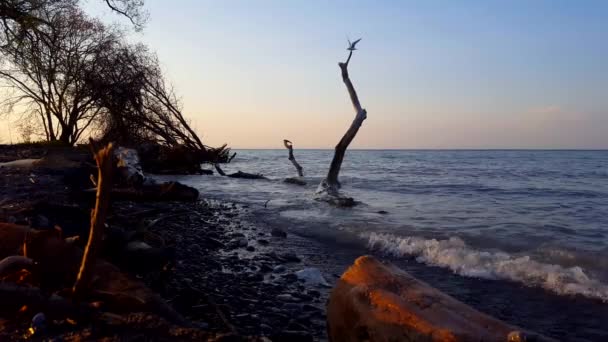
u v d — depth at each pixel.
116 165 13.65
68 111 29.42
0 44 21.91
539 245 8.13
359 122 15.24
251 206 13.69
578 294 5.69
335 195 15.45
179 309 4.78
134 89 26.23
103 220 3.60
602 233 9.23
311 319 4.89
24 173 13.09
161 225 9.32
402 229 9.51
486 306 5.42
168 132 27.30
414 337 2.96
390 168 37.03
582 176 27.95
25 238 4.32
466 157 77.62
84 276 3.63
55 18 25.41
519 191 18.30
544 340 2.83
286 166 39.84
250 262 7.12
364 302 3.38
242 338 3.44
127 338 3.25
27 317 3.48
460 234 8.98
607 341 4.48
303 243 8.80
